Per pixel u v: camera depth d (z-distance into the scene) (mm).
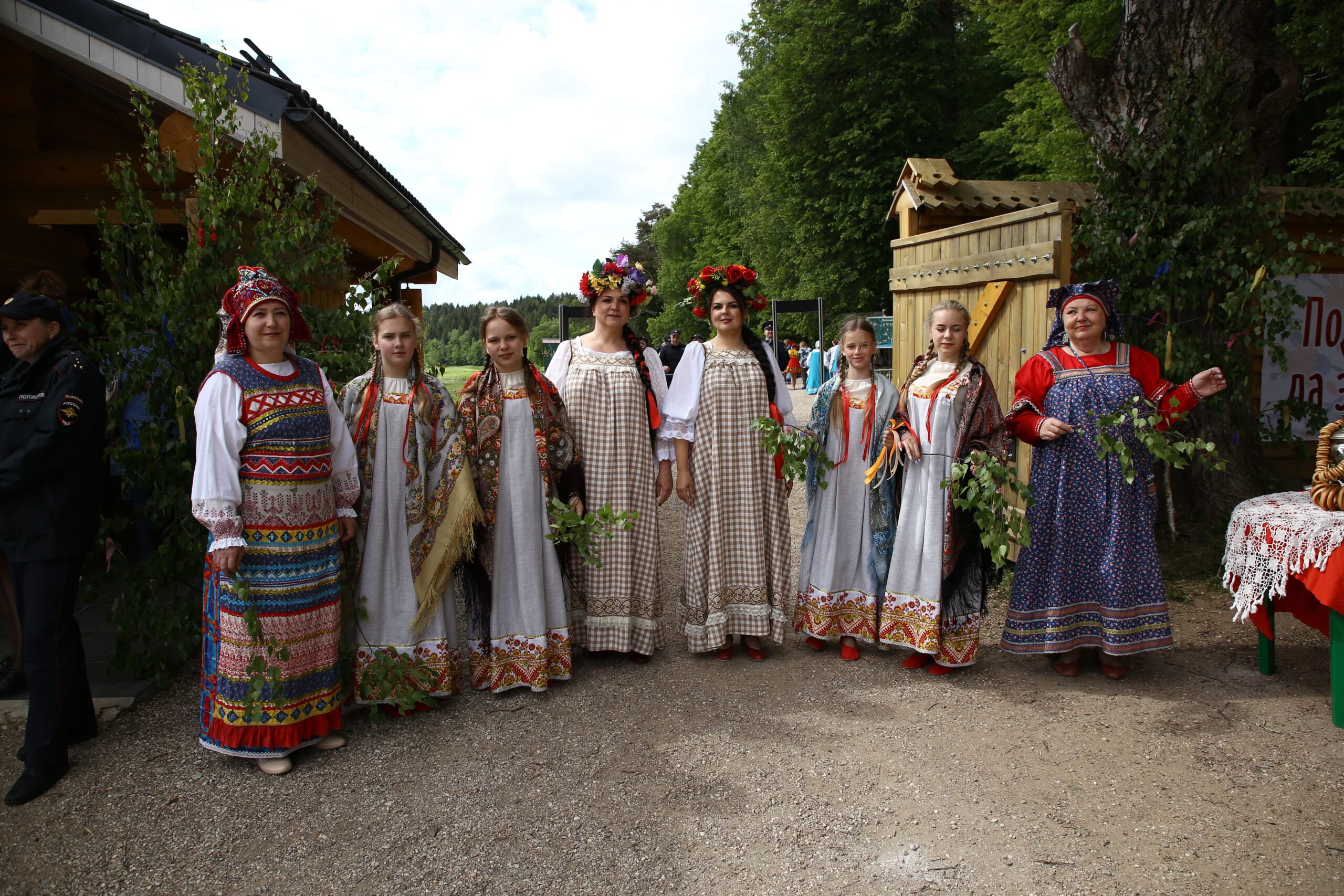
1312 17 9547
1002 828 2475
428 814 2609
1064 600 3500
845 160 21344
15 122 5227
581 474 3602
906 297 6102
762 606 3803
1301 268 4496
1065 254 4406
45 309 2793
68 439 2748
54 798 2707
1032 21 14578
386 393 3189
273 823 2574
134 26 4129
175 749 3029
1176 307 4793
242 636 2783
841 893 2215
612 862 2359
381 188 6230
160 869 2361
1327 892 2152
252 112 4113
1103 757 2869
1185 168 4727
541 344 11984
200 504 2658
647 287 3768
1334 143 9906
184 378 3568
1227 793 2621
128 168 3584
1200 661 3697
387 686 3133
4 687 3365
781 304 14883
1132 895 2170
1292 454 5926
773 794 2691
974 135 21031
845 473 3777
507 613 3432
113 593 4746
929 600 3543
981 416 3488
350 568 3195
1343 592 2930
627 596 3705
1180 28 4895
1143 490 3473
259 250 3785
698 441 3770
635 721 3229
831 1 20812
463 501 3232
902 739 3039
